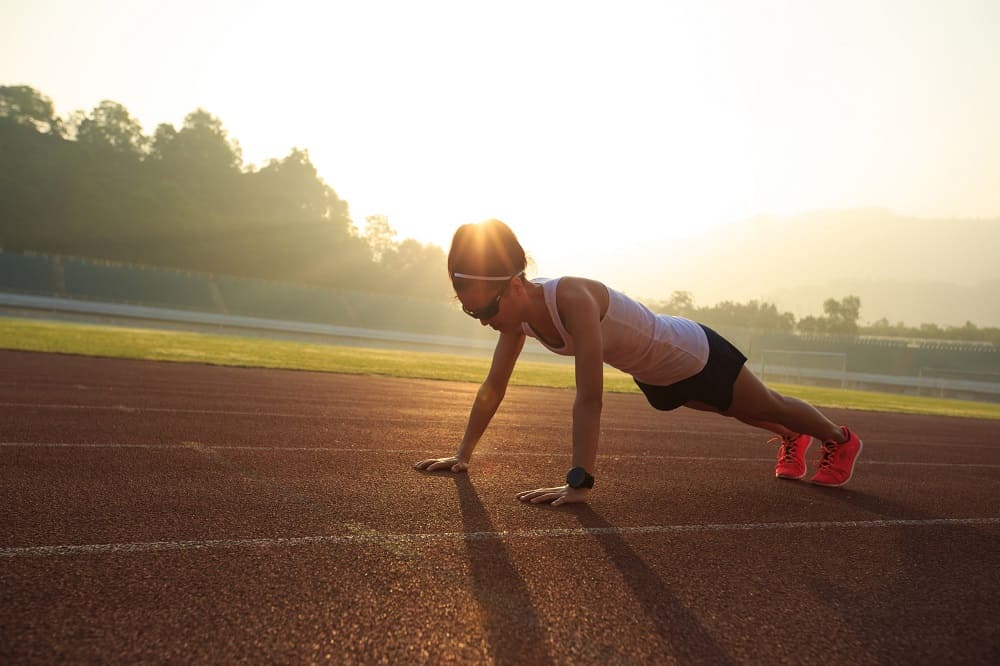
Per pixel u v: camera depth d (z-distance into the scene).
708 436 6.71
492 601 1.84
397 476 3.51
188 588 1.80
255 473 3.36
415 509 2.80
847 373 59.94
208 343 21.39
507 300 2.79
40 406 5.37
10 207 90.94
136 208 96.94
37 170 96.88
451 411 7.41
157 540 2.19
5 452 3.48
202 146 118.81
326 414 6.28
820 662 1.62
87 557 1.99
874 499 3.85
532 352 57.19
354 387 10.02
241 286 67.12
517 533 2.54
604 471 4.19
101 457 3.52
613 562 2.27
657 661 1.56
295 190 126.81
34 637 1.47
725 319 129.75
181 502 2.70
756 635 1.75
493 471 3.88
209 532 2.31
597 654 1.57
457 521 2.66
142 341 18.53
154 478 3.10
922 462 5.96
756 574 2.26
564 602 1.87
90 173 100.81
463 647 1.55
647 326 3.08
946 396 54.19
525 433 5.99
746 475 4.41
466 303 2.80
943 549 2.78
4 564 1.89
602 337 3.01
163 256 94.19
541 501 3.08
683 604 1.93
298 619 1.64
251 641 1.51
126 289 60.59
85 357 11.61
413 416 6.63
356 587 1.88
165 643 1.48
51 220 92.38
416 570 2.05
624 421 7.88
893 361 67.88
